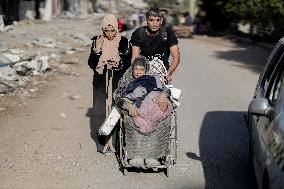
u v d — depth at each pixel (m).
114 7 61.12
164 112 6.41
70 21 39.72
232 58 22.47
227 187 6.39
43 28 30.56
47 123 9.30
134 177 6.68
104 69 7.43
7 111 10.05
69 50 19.94
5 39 21.84
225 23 37.59
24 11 36.38
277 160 4.45
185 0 46.38
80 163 7.18
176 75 15.89
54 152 7.62
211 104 11.50
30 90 12.11
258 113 5.18
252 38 31.62
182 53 23.72
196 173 6.88
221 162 7.36
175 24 34.44
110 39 7.26
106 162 7.23
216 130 9.18
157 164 6.58
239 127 9.44
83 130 8.91
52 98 11.51
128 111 6.41
